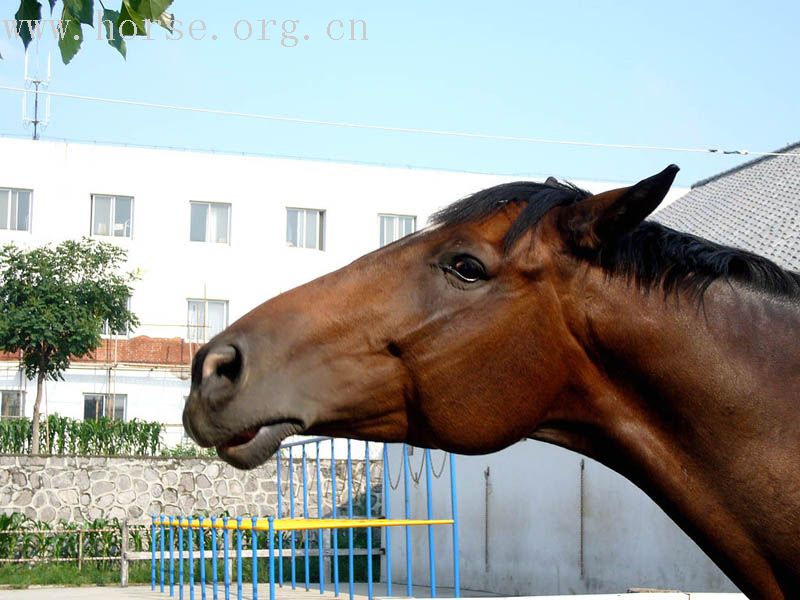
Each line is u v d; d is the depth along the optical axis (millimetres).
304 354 2602
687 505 2633
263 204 30047
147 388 28078
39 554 17406
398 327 2621
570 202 2707
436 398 2617
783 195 15164
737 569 2621
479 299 2623
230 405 2529
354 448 22000
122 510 18109
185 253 29250
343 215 30609
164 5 3002
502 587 14312
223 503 18688
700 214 16500
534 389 2645
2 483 17562
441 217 2760
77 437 21484
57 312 23109
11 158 27938
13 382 26859
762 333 2633
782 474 2541
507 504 14414
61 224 28188
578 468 13094
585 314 2641
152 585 13258
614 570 12297
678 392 2609
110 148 28891
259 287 29719
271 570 7973
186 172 29453
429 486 7953
